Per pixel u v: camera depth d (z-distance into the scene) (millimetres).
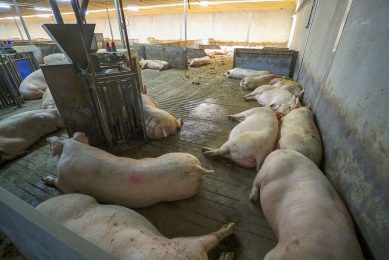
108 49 2891
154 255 892
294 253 881
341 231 943
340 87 1678
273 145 1885
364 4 1510
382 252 859
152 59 6820
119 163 1459
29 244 780
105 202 1458
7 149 2062
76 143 1592
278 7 9969
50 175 1886
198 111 3221
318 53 2705
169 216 1453
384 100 1031
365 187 1056
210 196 1623
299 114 2250
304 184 1222
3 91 3457
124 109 2230
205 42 11352
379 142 998
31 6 8234
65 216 1104
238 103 3559
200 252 1009
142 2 8641
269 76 4309
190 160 1543
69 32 1767
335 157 1511
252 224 1392
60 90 1990
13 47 4914
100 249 492
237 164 1972
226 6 10000
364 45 1396
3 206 656
